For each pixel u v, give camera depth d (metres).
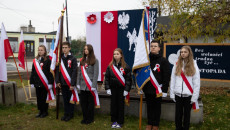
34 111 4.79
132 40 5.70
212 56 5.37
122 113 3.85
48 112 4.71
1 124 3.94
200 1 5.94
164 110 4.21
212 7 5.75
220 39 6.39
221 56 5.30
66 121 4.12
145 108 4.33
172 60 5.54
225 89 7.39
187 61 3.25
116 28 5.85
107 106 4.60
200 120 4.01
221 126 3.87
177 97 3.32
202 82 8.10
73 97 4.15
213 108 4.96
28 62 23.08
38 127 3.82
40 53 4.35
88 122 4.02
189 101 3.25
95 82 3.94
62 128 3.79
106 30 5.95
